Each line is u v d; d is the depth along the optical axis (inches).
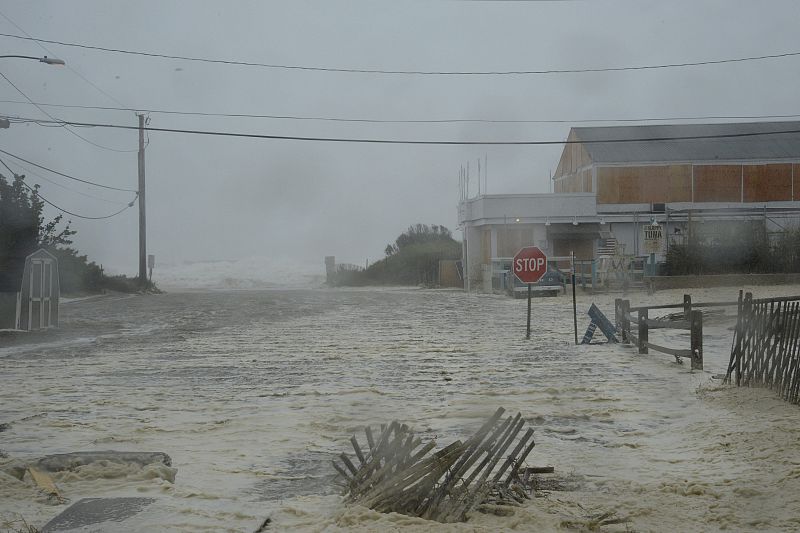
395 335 928.3
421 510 271.4
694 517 276.7
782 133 2203.5
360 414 465.7
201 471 343.3
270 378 608.7
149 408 489.7
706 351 746.8
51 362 716.0
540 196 2028.8
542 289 1626.5
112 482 312.5
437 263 2432.3
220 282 2965.1
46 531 254.8
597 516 277.3
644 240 1619.1
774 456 345.1
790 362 475.8
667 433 409.4
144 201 2078.0
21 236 1322.6
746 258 1745.8
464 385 566.3
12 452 376.5
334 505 284.2
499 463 350.3
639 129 2267.5
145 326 1081.4
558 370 636.1
